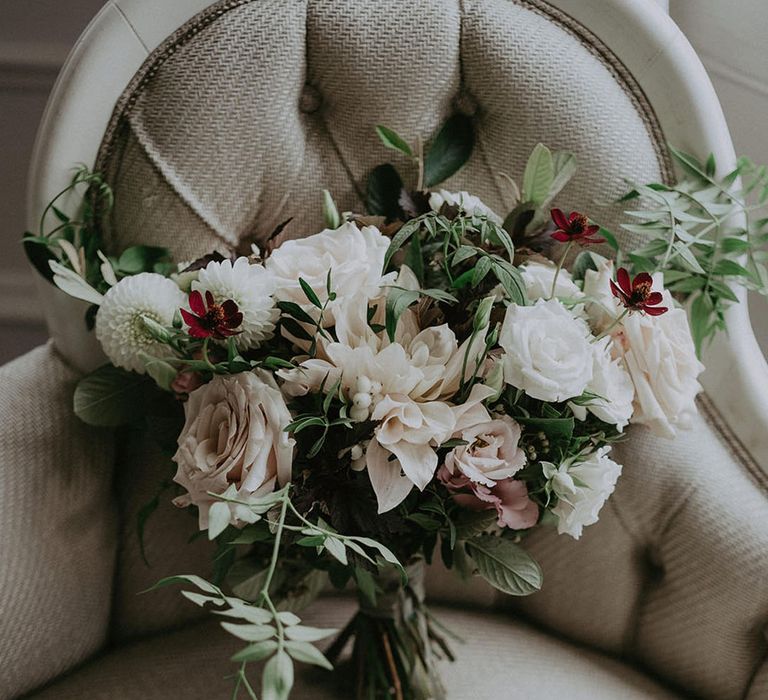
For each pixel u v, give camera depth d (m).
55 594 0.71
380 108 0.72
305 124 0.74
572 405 0.55
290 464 0.52
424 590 0.84
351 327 0.54
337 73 0.71
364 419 0.52
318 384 0.53
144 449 0.77
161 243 0.72
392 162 0.74
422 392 0.53
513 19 0.72
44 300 0.75
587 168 0.72
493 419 0.55
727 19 0.98
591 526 0.77
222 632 0.80
